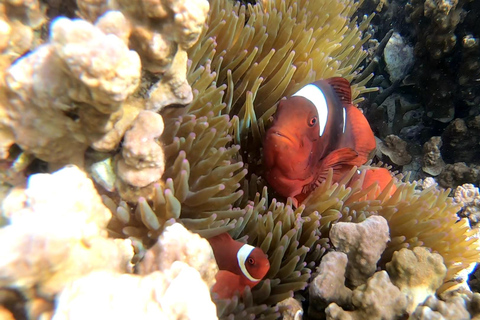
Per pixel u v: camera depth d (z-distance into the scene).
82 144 0.11
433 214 0.20
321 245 0.17
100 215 0.10
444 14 0.28
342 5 0.27
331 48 0.25
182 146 0.15
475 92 0.29
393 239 0.18
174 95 0.13
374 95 0.34
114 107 0.10
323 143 0.17
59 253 0.08
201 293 0.08
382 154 0.32
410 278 0.16
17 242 0.07
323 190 0.18
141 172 0.12
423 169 0.31
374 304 0.14
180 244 0.10
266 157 0.16
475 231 0.21
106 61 0.09
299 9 0.26
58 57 0.09
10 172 0.11
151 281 0.08
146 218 0.13
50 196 0.09
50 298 0.08
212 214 0.15
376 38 0.36
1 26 0.10
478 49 0.27
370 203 0.19
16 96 0.10
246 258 0.14
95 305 0.07
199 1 0.11
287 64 0.20
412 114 0.33
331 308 0.14
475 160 0.30
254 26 0.21
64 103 0.10
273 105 0.21
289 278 0.16
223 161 0.16
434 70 0.30
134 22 0.11
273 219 0.17
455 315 0.13
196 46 0.17
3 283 0.07
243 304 0.14
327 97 0.17
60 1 0.11
